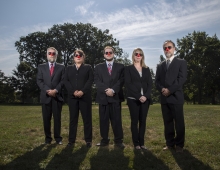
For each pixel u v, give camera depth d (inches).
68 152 204.8
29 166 170.7
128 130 304.3
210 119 411.8
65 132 300.4
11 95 2406.5
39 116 486.6
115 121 229.5
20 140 251.8
